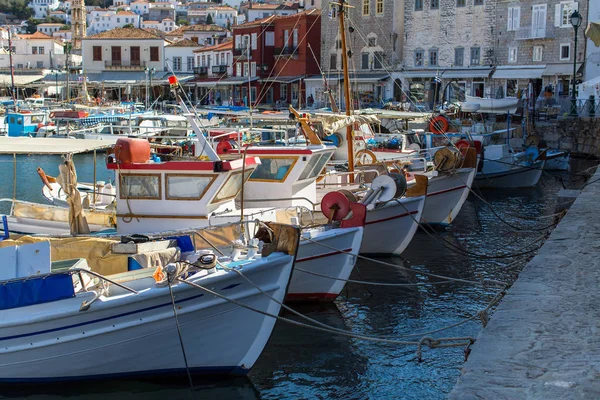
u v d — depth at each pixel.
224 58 87.81
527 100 46.88
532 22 57.09
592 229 12.96
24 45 131.25
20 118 55.47
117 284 11.09
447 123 36.25
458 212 27.53
